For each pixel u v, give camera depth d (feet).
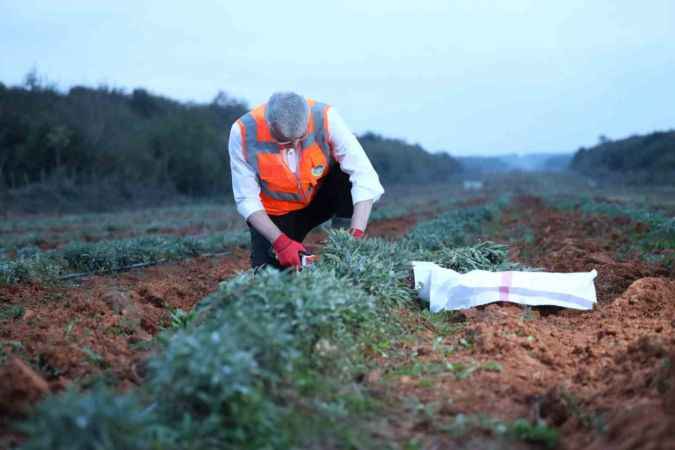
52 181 97.04
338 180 20.30
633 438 9.89
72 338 16.53
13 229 61.21
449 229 36.47
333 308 13.79
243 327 11.81
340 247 19.08
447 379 13.56
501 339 15.52
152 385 11.60
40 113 99.45
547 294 18.85
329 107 18.84
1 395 11.18
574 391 12.60
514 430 11.15
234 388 10.23
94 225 64.44
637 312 18.13
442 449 10.73
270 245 19.85
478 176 315.37
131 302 20.40
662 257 27.17
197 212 85.51
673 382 11.35
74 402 9.30
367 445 10.71
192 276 28.19
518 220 53.62
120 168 109.81
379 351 15.03
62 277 27.32
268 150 18.02
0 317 19.70
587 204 62.69
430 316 18.37
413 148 268.62
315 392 12.06
